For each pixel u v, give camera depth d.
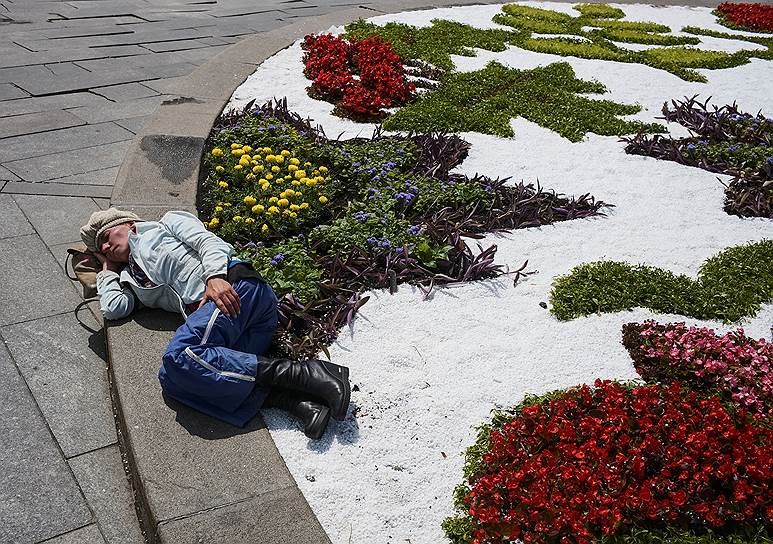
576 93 9.56
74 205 6.46
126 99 9.20
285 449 3.74
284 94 8.86
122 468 3.85
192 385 3.77
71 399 4.28
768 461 3.38
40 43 11.57
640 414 3.73
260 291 4.16
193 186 6.27
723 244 5.97
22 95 9.11
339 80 8.83
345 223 5.59
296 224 5.69
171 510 3.26
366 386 4.19
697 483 3.32
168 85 9.80
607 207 6.48
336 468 3.65
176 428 3.73
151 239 4.42
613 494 3.29
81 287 5.32
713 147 7.69
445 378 4.30
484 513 3.21
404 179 6.48
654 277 5.31
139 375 4.05
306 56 10.33
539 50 11.50
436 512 3.46
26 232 5.95
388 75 8.98
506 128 8.04
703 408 3.77
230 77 9.20
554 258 5.63
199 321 3.94
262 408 3.98
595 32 12.97
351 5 15.77
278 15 14.55
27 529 3.46
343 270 5.15
